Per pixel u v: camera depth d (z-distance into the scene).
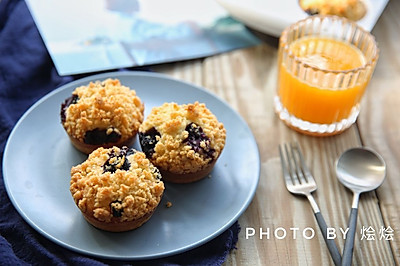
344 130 0.59
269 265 0.48
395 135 0.59
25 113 0.56
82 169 0.48
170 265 0.47
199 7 0.71
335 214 0.52
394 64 0.66
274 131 0.59
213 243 0.49
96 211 0.46
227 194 0.52
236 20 0.70
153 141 0.52
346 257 0.47
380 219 0.52
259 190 0.53
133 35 0.67
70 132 0.52
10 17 0.68
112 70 0.63
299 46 0.60
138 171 0.48
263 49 0.67
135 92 0.58
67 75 0.62
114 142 0.52
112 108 0.52
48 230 0.47
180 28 0.68
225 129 0.57
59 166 0.53
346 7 0.65
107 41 0.65
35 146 0.54
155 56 0.64
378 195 0.53
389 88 0.63
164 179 0.52
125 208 0.46
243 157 0.55
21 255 0.48
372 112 0.61
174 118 0.52
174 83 0.60
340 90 0.56
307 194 0.52
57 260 0.47
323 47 0.60
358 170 0.54
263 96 0.62
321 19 0.61
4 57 0.64
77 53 0.63
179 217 0.50
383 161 0.54
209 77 0.64
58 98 0.58
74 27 0.66
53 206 0.49
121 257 0.46
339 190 0.54
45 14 0.67
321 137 0.59
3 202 0.51
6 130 0.57
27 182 0.51
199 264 0.48
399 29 0.70
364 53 0.60
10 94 0.61
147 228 0.49
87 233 0.48
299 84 0.57
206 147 0.51
